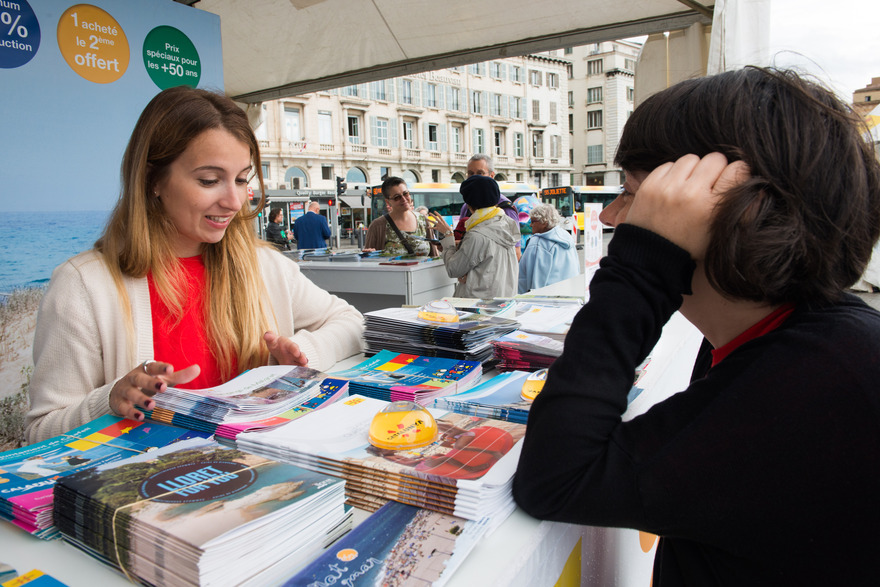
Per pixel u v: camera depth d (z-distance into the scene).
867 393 0.44
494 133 41.22
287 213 21.77
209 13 3.20
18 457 0.73
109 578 0.50
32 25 2.47
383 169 34.75
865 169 0.51
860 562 0.45
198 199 1.06
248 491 0.54
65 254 2.63
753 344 0.52
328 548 0.52
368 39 4.02
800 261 0.49
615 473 0.51
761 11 2.36
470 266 3.33
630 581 1.02
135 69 2.87
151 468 0.60
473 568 0.49
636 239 0.57
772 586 0.49
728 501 0.47
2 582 0.47
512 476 0.60
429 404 0.92
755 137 0.50
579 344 0.58
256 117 5.59
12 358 2.49
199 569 0.43
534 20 3.64
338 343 1.30
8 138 2.42
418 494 0.59
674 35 3.50
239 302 1.24
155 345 1.15
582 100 50.19
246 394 0.91
